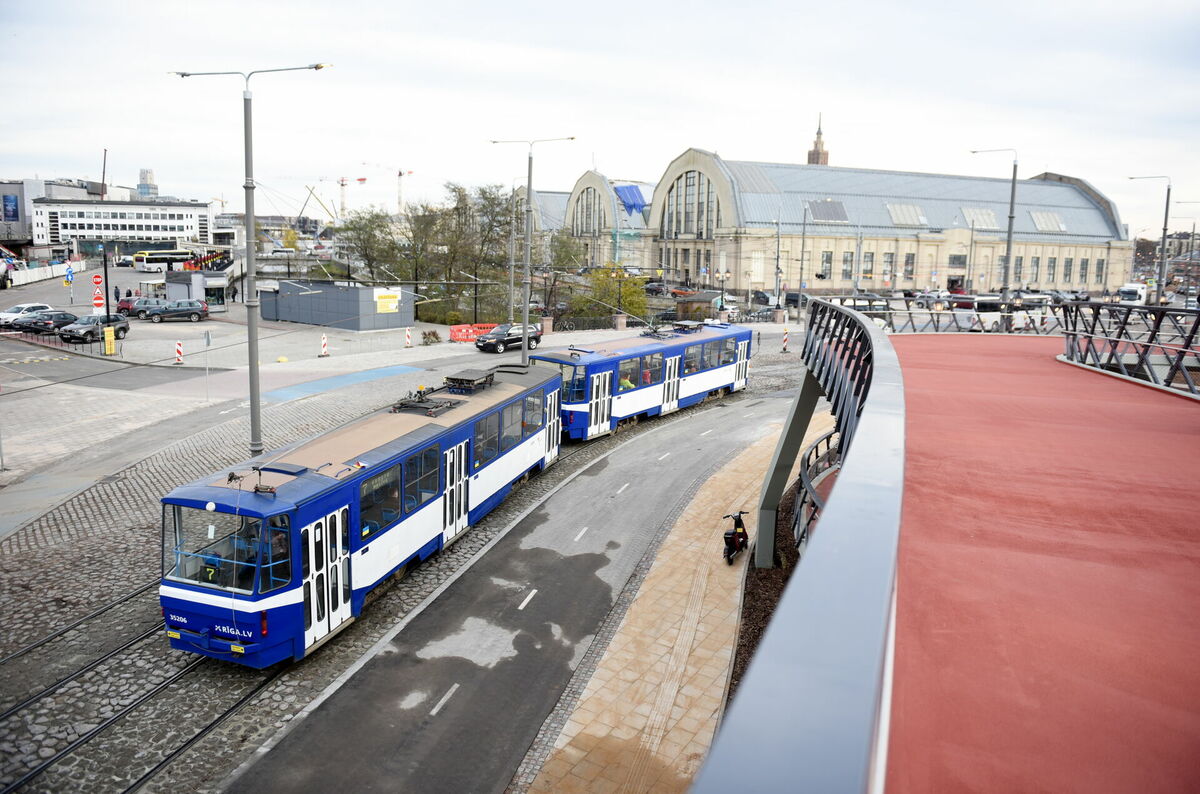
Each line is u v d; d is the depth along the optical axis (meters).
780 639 1.97
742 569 18.98
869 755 1.51
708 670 14.54
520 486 24.62
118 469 24.45
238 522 12.89
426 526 17.66
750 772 1.47
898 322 47.75
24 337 50.59
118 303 62.28
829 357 15.26
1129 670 3.60
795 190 95.12
